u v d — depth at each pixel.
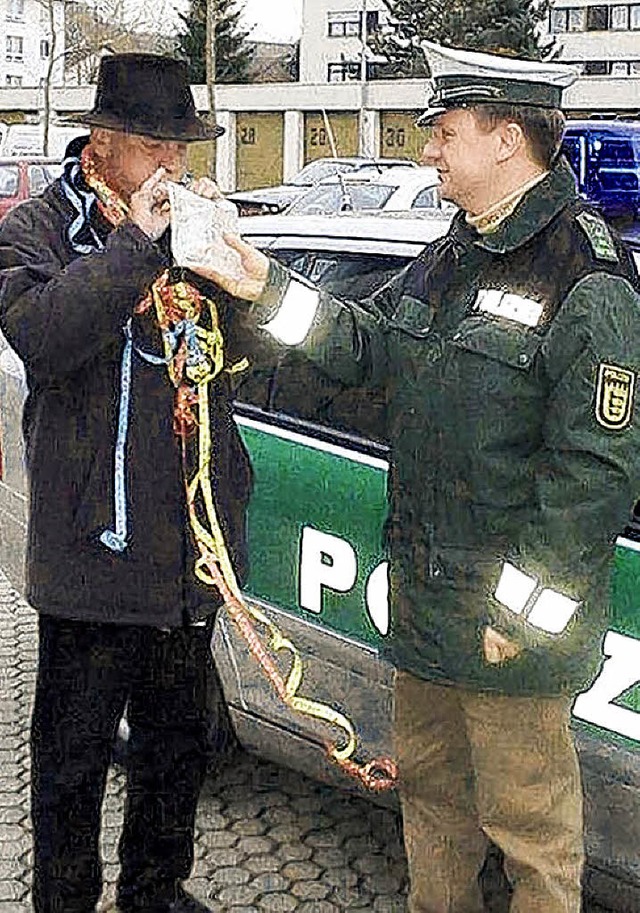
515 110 2.67
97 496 2.92
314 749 3.62
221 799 4.19
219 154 43.47
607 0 48.34
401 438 2.87
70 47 45.75
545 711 2.81
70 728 3.06
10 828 4.00
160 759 3.21
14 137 23.45
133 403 2.92
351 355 2.96
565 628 2.64
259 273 2.87
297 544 3.56
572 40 48.84
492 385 2.68
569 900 2.88
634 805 2.96
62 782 3.09
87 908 3.18
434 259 2.89
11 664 5.29
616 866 3.02
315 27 54.84
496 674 2.76
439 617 2.83
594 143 3.65
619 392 2.57
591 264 2.63
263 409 3.70
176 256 2.79
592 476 2.57
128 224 2.76
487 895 3.38
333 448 3.48
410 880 3.21
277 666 3.65
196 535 2.97
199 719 3.22
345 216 4.08
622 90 36.41
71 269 2.72
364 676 3.42
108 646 3.03
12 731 4.66
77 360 2.76
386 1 46.53
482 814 2.93
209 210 2.81
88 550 2.93
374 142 41.72
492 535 2.75
